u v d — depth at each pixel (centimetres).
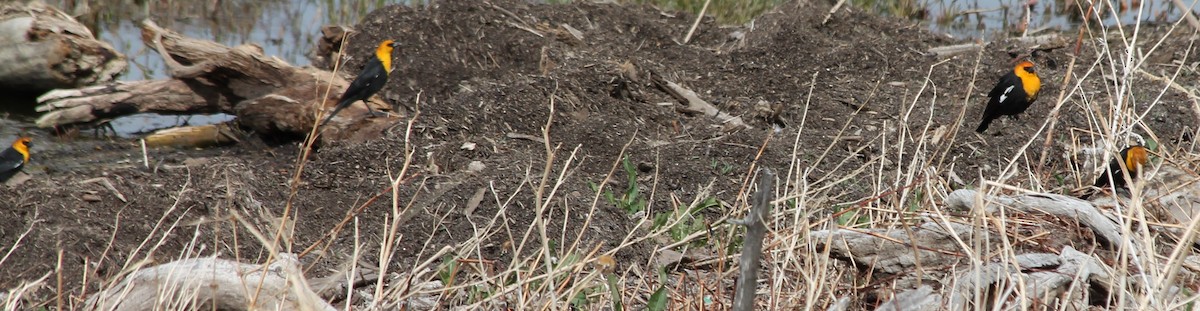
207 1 1255
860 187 652
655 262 533
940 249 440
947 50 1002
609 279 451
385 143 709
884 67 948
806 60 952
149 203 574
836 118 826
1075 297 395
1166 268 334
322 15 1247
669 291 463
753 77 920
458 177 645
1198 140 752
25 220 537
